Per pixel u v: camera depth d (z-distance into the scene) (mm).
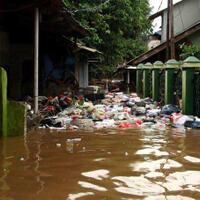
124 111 14797
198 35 26047
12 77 19500
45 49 21281
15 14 15391
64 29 18047
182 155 7531
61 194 5047
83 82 27703
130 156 7395
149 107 17219
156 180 5734
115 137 9727
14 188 5297
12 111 9578
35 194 5043
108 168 6434
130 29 32062
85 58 27875
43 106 14297
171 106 15031
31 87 19547
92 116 13445
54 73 21453
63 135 10000
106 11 29016
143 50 36188
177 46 26703
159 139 9445
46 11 14578
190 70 13875
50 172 6152
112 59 32688
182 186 5441
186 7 30203
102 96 21172
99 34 28984
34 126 11250
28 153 7625
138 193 5102
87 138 9539
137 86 27656
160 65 20328
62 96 17062
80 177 5859
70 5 23906
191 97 13844
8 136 9555
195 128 11477
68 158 7184
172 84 17016
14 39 19516
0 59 17859
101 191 5176
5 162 6840
